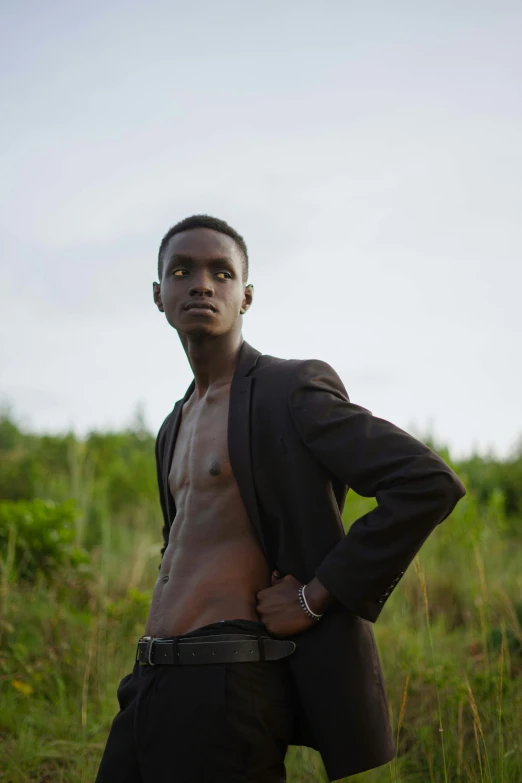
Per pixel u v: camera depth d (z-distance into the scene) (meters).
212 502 2.27
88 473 8.92
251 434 2.23
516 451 10.49
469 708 3.57
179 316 2.34
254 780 2.08
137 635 4.97
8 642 4.72
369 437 2.09
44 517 5.89
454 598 5.86
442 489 2.01
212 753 2.04
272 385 2.25
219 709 2.05
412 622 5.26
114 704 4.08
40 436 11.30
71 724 3.88
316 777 3.32
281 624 2.12
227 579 2.20
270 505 2.20
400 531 2.01
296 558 2.19
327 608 2.14
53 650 4.66
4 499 8.65
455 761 3.22
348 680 2.11
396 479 2.03
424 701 3.86
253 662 2.11
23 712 4.08
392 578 2.06
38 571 5.62
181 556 2.28
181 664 2.12
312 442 2.14
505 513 8.95
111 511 8.77
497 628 4.70
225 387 2.39
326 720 2.10
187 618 2.19
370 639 2.21
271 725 2.12
